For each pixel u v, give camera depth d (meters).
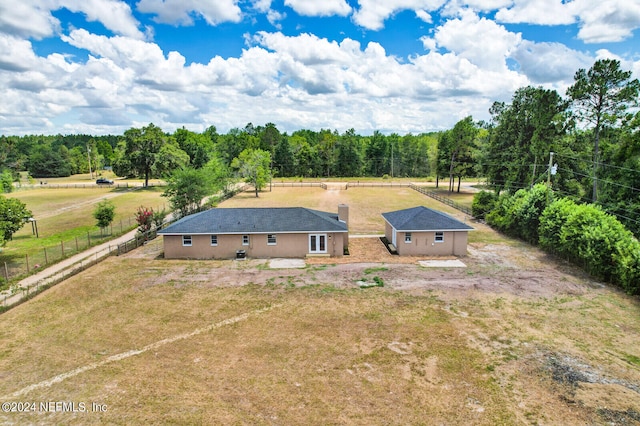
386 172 116.12
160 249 30.33
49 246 31.02
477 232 36.88
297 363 13.71
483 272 24.17
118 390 12.14
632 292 20.27
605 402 11.64
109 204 36.91
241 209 30.20
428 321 17.05
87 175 121.38
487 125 66.38
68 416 10.91
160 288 21.09
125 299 19.56
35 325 16.78
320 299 19.47
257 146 125.94
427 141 131.12
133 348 14.80
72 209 51.06
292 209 30.22
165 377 12.85
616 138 39.75
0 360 13.95
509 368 13.42
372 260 27.36
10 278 22.72
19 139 148.75
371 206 52.62
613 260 21.83
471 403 11.59
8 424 10.57
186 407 11.31
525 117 45.31
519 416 11.02
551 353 14.46
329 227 28.23
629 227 31.81
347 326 16.53
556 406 11.46
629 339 15.64
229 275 23.41
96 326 16.64
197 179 42.75
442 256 28.55
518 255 28.62
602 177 37.47
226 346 14.91
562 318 17.50
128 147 76.44
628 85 37.84
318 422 10.74
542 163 40.75
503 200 39.38
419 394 11.99
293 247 28.27
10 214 25.78
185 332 16.06
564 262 26.72
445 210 49.50
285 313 17.83
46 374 13.07
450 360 13.92
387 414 11.09
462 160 67.44
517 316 17.66
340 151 110.75
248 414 11.04
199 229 27.61
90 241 32.06
